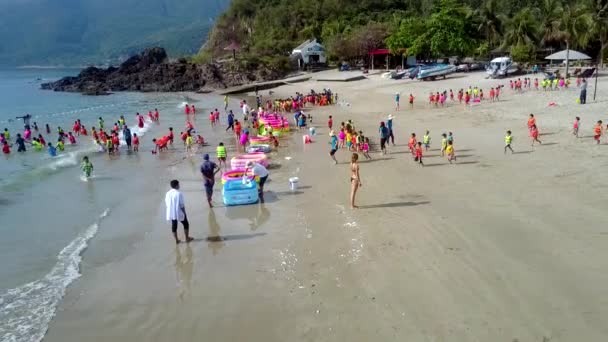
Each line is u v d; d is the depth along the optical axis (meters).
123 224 14.59
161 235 13.55
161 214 15.45
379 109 39.16
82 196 17.97
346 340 8.17
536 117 27.48
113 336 8.67
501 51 69.75
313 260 11.33
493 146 21.80
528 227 12.20
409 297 9.34
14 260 12.07
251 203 15.88
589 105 29.44
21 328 8.96
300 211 14.86
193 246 12.64
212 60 101.31
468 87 46.94
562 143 20.86
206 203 16.28
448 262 10.62
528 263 10.32
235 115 44.38
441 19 62.34
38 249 12.80
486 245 11.33
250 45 119.56
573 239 11.32
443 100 37.84
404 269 10.48
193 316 9.24
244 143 26.34
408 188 16.41
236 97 63.94
